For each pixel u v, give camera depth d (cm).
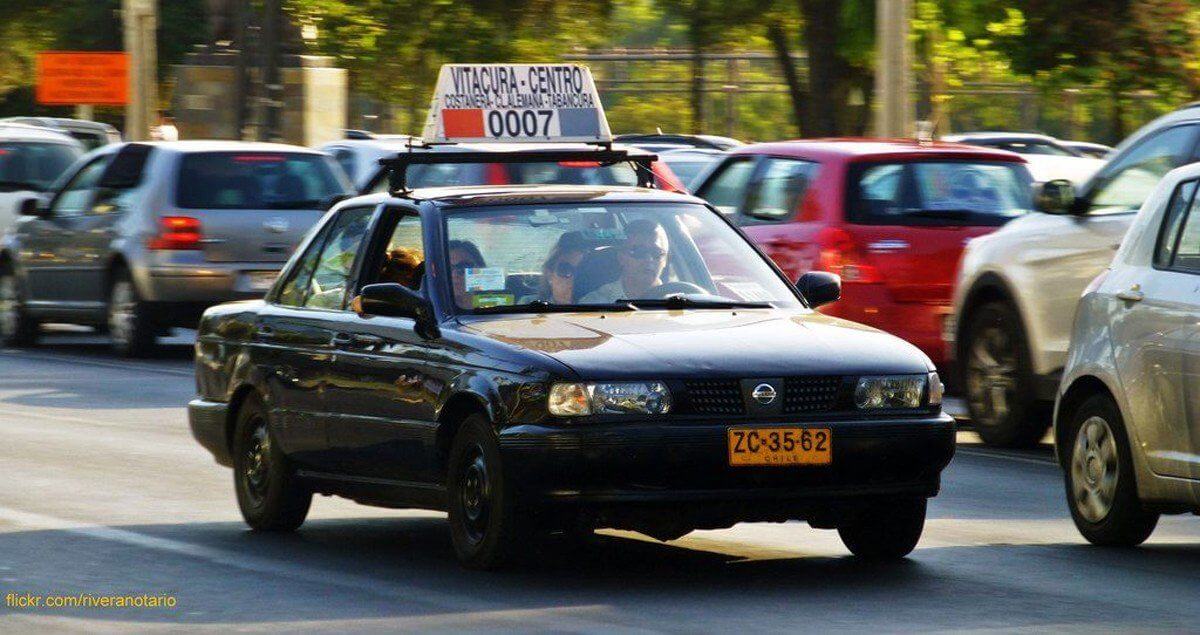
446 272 2733
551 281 2753
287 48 11856
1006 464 3909
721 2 13138
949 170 4784
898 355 2559
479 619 2292
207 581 2586
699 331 2581
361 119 17312
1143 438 2794
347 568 2683
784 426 2447
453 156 3048
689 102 19288
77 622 2312
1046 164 8288
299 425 2947
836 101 12575
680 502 2431
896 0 7075
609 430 2412
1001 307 4162
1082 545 2902
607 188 2966
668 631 2216
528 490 2453
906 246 4656
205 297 6178
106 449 4103
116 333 6388
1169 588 2514
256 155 6338
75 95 11056
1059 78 11512
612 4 14888
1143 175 3822
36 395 5256
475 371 2545
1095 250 3872
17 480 3628
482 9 14512
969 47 11844
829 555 2778
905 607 2367
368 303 2714
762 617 2298
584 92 3653
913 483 2530
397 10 14338
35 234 6756
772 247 4872
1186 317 2733
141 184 6300
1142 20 11131
